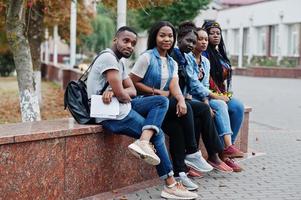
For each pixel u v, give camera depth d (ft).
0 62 114.93
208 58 26.18
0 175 16.89
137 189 21.61
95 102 19.88
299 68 118.52
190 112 21.72
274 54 144.56
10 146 17.13
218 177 24.17
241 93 77.51
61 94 69.41
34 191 17.97
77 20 86.94
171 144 21.58
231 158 24.85
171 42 21.97
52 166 18.54
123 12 34.88
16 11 29.09
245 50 158.81
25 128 18.84
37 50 51.16
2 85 87.81
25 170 17.62
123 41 20.42
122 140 21.36
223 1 173.99
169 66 22.09
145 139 19.57
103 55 20.15
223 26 167.53
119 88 19.83
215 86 26.22
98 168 20.39
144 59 21.79
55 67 93.50
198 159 22.47
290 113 54.39
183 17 104.58
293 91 82.02
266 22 145.28
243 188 22.57
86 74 20.89
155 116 19.85
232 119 25.99
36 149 17.94
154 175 23.07
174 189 20.45
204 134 23.16
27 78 30.14
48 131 18.28
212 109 24.52
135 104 20.44
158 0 43.62
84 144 19.71
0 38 69.26
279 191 22.27
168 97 21.77
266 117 50.90
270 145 33.68
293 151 31.58
